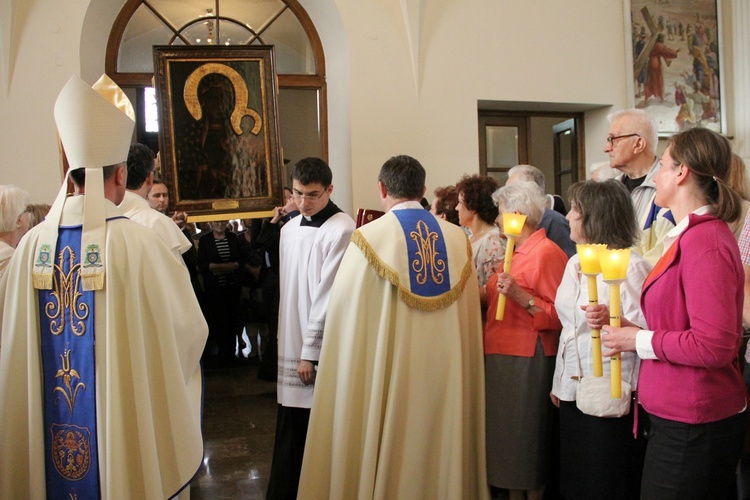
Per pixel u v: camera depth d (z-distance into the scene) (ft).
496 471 8.88
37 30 18.35
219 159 16.12
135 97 21.72
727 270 5.54
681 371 5.83
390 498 8.08
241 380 18.79
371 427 8.05
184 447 7.02
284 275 10.19
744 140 23.82
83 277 6.67
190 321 7.37
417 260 8.23
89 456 6.70
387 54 20.93
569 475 7.82
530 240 8.95
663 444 5.97
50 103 18.38
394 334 8.20
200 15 21.50
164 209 15.33
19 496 6.93
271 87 16.38
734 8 23.93
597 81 22.79
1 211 8.93
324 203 9.95
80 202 6.88
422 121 21.17
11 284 7.02
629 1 22.95
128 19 20.65
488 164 23.68
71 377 6.77
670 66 23.53
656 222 9.50
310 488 8.45
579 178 24.40
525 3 22.08
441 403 8.31
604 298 7.16
